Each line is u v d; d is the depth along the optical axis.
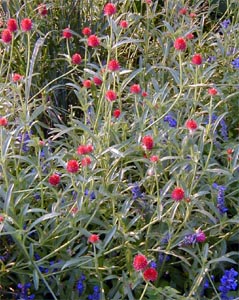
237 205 1.80
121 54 2.53
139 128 1.89
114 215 1.67
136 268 1.45
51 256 1.63
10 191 1.58
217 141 2.03
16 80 1.88
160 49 2.45
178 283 1.69
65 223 1.64
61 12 2.44
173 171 1.72
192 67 2.19
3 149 1.65
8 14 2.35
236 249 1.77
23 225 1.64
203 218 1.74
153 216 1.68
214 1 2.97
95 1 2.57
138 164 1.81
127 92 2.23
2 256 1.67
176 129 1.82
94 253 1.55
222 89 2.19
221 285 1.65
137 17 2.39
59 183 1.75
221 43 2.37
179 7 2.54
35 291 1.64
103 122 1.96
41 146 1.77
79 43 2.45
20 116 1.84
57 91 2.34
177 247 1.72
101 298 1.58
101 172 1.78
